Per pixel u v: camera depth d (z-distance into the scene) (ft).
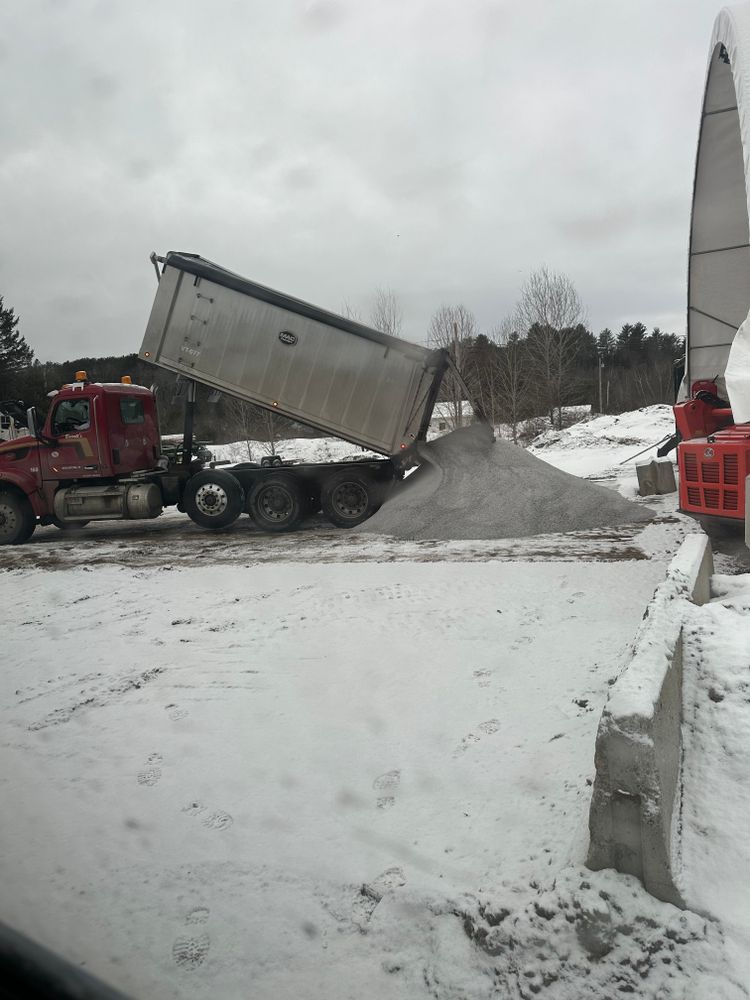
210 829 10.16
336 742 12.59
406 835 9.71
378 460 38.73
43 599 24.14
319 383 35.76
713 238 40.29
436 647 17.04
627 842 7.55
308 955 7.74
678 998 6.50
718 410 37.11
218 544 34.68
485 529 32.45
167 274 35.96
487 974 7.25
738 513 24.48
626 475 58.75
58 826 10.38
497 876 8.54
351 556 29.30
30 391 140.87
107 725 13.78
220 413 114.83
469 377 102.68
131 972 7.52
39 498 37.76
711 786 8.95
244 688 15.28
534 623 18.34
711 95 35.04
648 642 9.50
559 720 12.53
